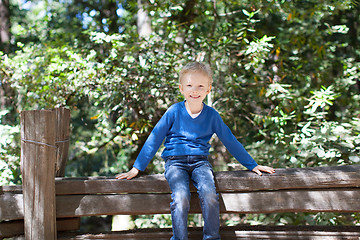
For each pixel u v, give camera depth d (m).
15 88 4.88
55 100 4.42
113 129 5.63
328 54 5.62
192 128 2.61
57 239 2.70
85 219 8.06
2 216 2.65
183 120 2.62
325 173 2.54
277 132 4.67
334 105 5.92
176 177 2.49
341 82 5.06
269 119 4.63
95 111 5.15
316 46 5.34
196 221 5.29
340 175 2.52
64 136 2.89
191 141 2.60
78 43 5.34
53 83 4.46
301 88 5.25
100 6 8.87
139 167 2.65
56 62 4.46
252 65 4.68
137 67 4.40
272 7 4.87
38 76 4.68
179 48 4.83
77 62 4.41
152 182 2.64
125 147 6.20
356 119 4.14
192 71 2.52
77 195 2.68
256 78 4.90
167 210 2.63
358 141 3.81
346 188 2.56
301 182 2.55
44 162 2.57
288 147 4.35
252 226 2.75
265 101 5.16
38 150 2.57
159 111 4.96
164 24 4.95
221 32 5.04
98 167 7.68
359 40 6.78
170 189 2.64
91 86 4.43
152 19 5.55
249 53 4.63
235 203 2.61
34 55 4.99
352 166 2.60
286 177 2.56
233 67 5.05
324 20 6.04
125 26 7.25
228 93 4.96
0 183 4.20
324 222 4.00
